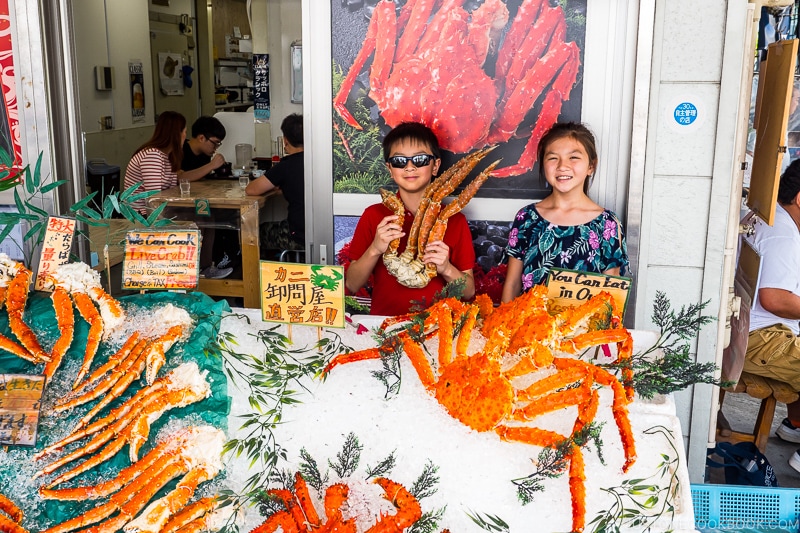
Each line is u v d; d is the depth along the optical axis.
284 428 1.71
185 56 7.51
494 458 1.61
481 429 1.61
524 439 1.58
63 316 1.87
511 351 1.71
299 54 5.50
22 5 2.65
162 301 1.96
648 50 2.54
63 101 2.80
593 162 2.50
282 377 1.78
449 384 1.68
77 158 2.88
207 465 1.61
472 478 1.59
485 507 1.57
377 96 2.84
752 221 3.60
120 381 1.74
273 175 4.20
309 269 1.84
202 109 8.00
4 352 1.80
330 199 2.96
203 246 4.26
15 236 2.83
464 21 2.71
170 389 1.71
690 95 2.59
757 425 3.40
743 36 2.52
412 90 2.81
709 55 2.55
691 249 2.71
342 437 1.69
